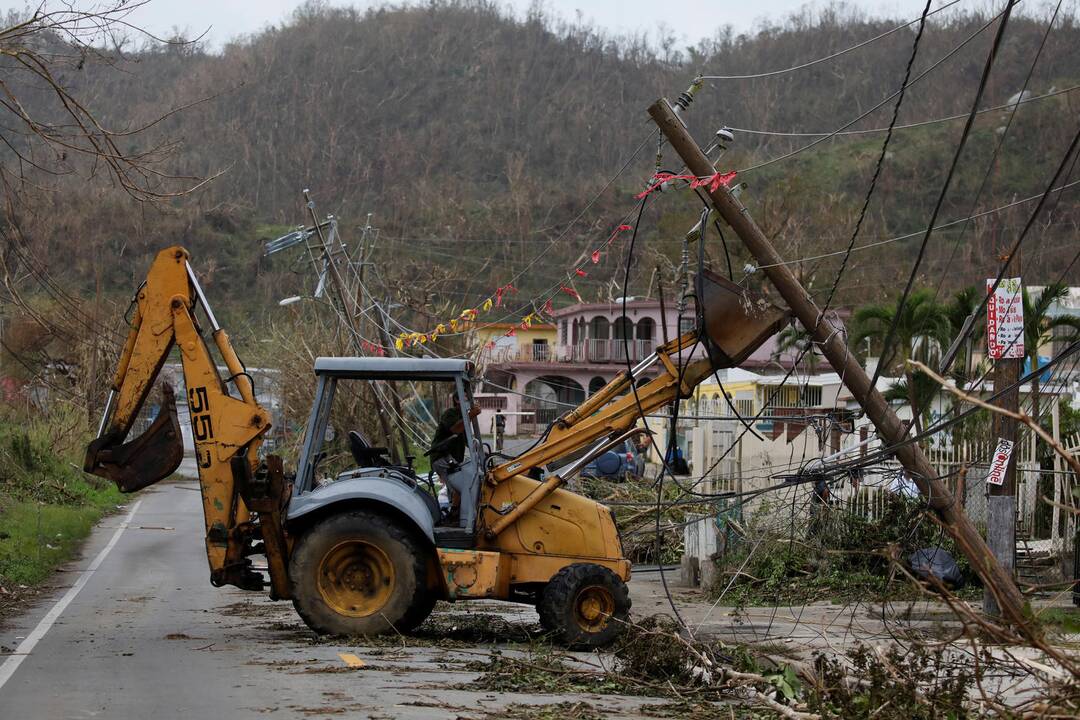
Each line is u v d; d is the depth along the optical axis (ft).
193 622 64.80
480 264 308.19
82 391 199.21
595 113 448.24
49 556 98.73
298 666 47.16
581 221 324.39
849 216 262.47
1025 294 102.37
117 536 126.11
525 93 463.83
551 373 276.21
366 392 139.64
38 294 188.55
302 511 56.75
